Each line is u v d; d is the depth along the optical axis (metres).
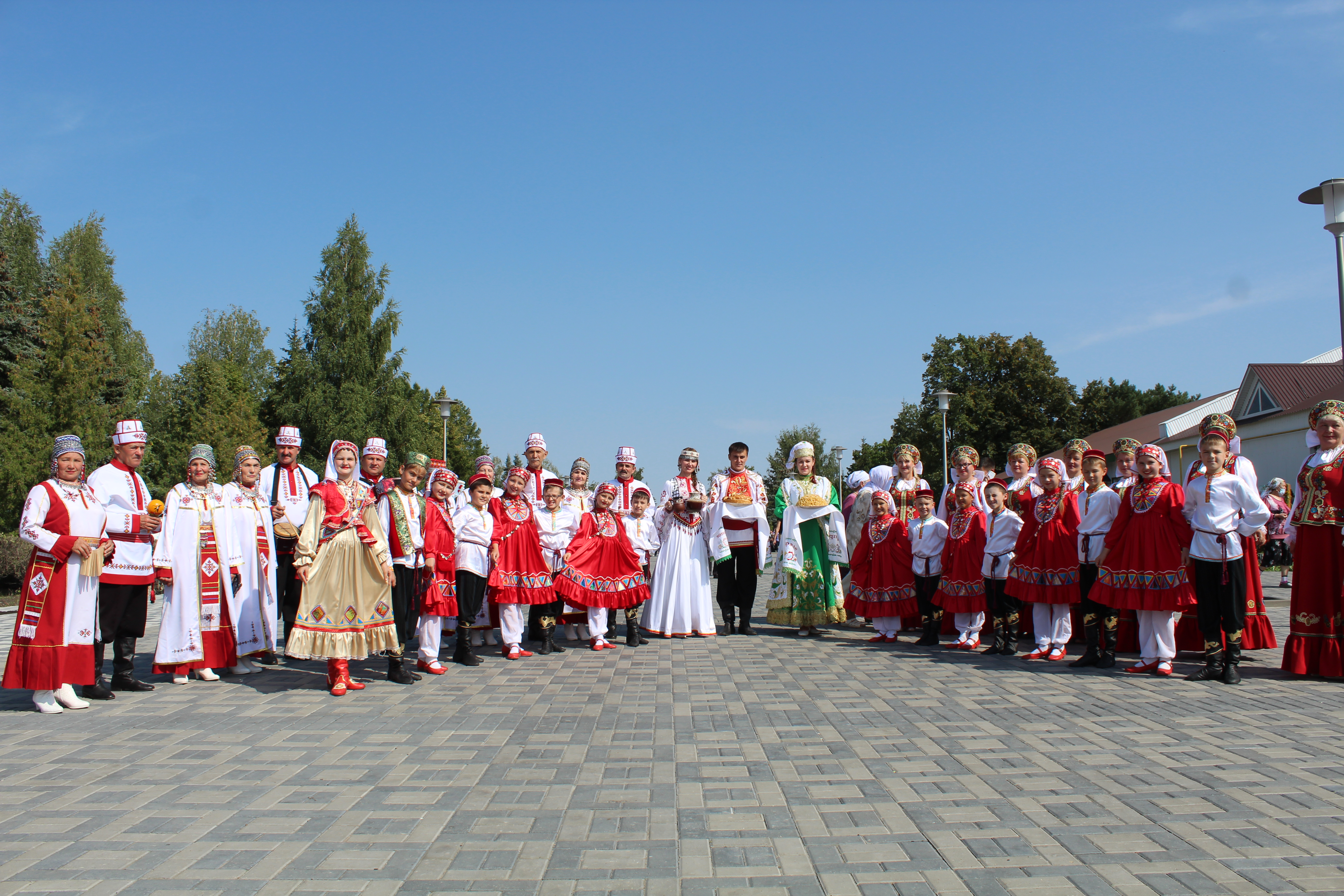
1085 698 6.98
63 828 4.16
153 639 12.03
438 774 5.03
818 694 7.29
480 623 10.50
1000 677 7.96
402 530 8.57
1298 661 7.77
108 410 34.12
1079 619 10.33
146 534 7.83
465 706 6.94
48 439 30.14
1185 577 7.77
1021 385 49.16
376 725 6.27
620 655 9.68
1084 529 8.48
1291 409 28.03
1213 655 7.71
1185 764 5.07
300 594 8.43
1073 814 4.26
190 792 4.72
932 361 50.78
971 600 9.92
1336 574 7.64
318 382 46.62
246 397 56.47
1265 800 4.43
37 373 32.28
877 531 10.74
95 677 7.03
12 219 45.62
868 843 3.93
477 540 9.08
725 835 4.04
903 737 5.79
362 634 7.59
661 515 11.54
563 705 6.95
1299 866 3.62
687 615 11.30
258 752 5.53
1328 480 7.65
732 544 11.46
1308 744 5.48
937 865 3.67
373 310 48.56
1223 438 7.68
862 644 10.47
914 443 51.62
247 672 8.70
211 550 8.29
